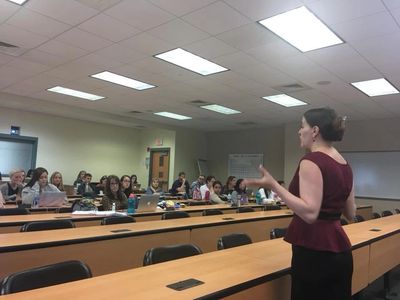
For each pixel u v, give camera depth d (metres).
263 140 10.27
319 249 1.32
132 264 2.71
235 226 3.75
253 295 1.48
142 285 1.37
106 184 4.71
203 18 3.47
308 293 1.35
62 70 5.42
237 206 5.56
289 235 1.43
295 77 5.23
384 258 2.74
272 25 3.58
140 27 3.74
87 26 3.78
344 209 1.48
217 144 11.40
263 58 4.51
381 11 3.19
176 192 8.30
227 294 1.35
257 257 1.88
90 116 9.30
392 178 7.73
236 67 4.91
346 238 1.39
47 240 2.33
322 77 5.18
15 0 3.28
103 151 10.77
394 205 7.64
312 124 1.43
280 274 1.61
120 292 1.28
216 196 6.55
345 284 1.35
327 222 1.35
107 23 3.68
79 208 4.24
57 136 9.65
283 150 9.76
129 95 6.91
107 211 4.21
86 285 1.35
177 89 6.28
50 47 4.45
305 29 3.65
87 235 2.56
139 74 5.45
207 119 9.22
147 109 8.24
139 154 11.84
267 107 7.43
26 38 4.17
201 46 4.18
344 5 3.11
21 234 2.54
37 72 5.57
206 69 5.11
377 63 4.53
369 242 2.47
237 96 6.58
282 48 4.16
